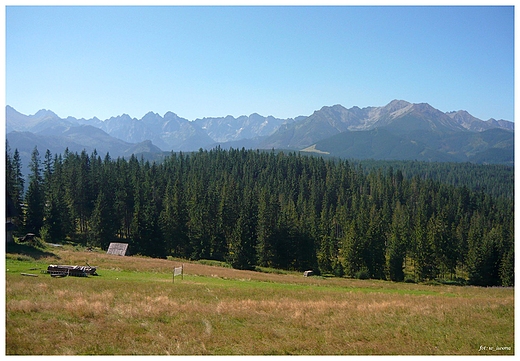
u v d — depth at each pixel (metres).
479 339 21.42
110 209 97.06
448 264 99.44
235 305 26.41
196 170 165.12
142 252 89.94
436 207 150.00
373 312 26.64
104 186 112.12
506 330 23.39
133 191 109.31
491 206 167.12
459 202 155.88
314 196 148.25
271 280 48.94
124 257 60.53
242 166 187.25
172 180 138.38
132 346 17.48
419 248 94.38
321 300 31.28
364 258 90.44
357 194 161.38
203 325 21.31
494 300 34.78
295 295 33.53
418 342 20.61
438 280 96.50
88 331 18.84
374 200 153.88
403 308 28.28
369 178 190.75
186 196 115.69
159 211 107.50
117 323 20.31
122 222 106.19
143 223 91.06
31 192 88.75
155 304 25.08
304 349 18.72
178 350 17.36
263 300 29.41
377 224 102.19
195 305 25.44
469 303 31.86
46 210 89.94
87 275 36.72
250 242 91.94
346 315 25.39
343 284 51.12
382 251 92.12
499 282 92.38
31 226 87.81
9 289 25.52
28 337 17.27
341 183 169.12
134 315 21.98
